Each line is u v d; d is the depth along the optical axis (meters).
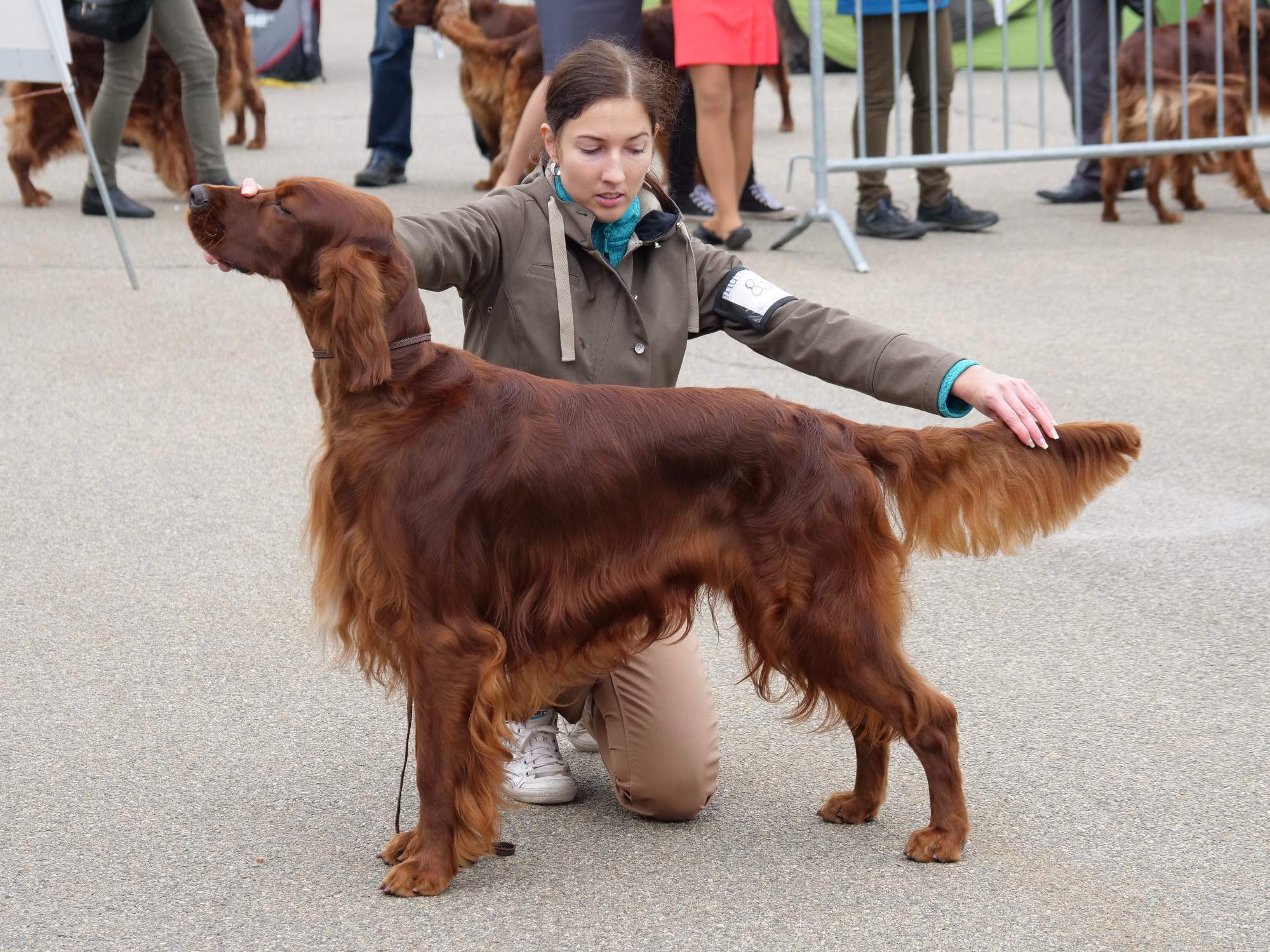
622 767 3.00
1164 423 5.59
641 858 2.89
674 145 9.20
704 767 2.98
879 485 2.84
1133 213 9.59
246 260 2.63
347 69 17.20
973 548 2.92
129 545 4.46
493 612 2.70
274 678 3.65
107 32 8.37
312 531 2.74
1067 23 9.83
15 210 9.31
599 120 2.89
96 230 8.74
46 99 9.16
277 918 2.62
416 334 2.65
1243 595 4.20
